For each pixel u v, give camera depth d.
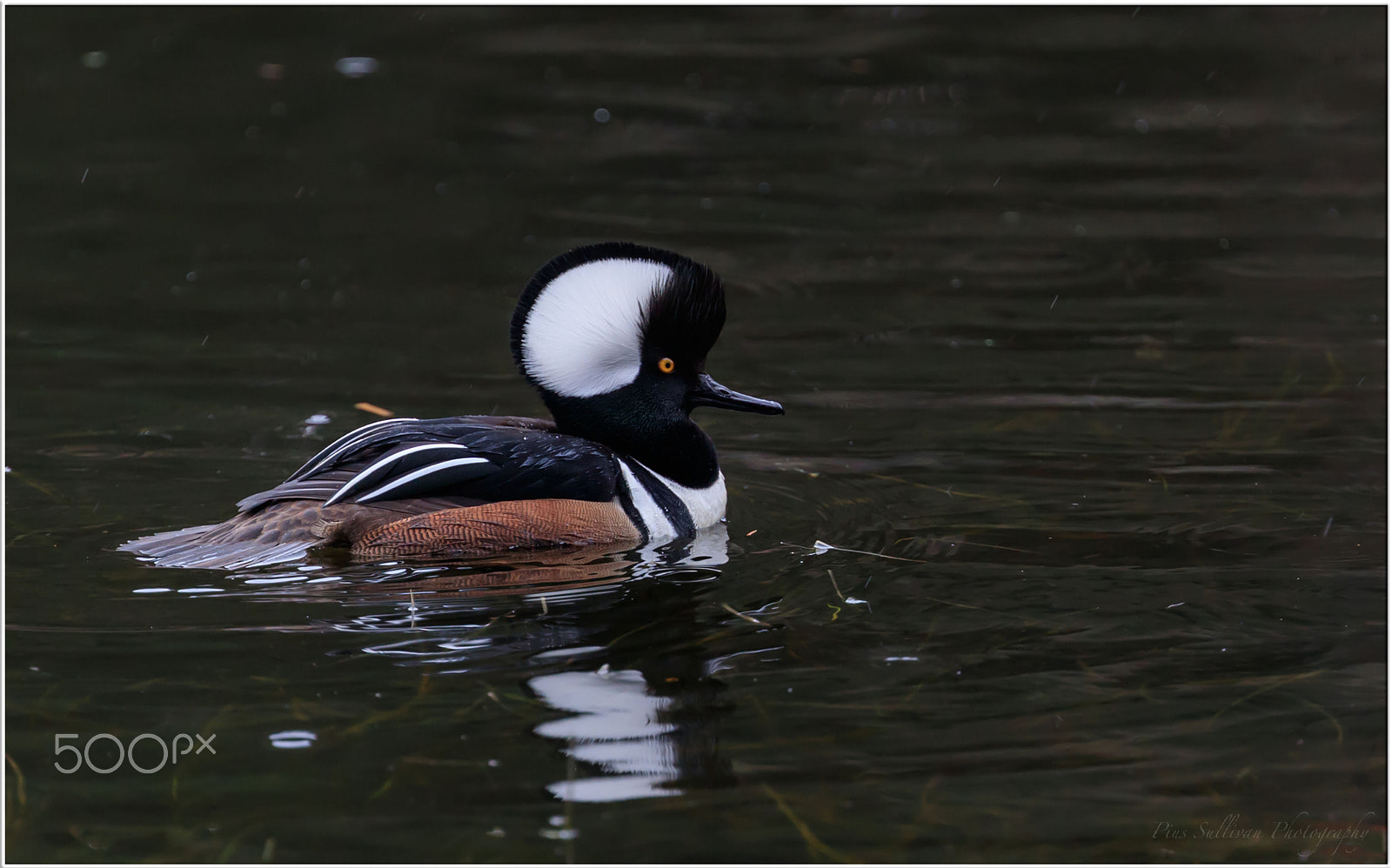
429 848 6.99
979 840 7.11
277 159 22.53
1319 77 26.12
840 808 7.35
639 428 11.40
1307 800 7.46
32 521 11.10
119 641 8.98
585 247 11.27
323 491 10.63
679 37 29.03
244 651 8.87
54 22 29.33
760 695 8.42
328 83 26.16
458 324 16.52
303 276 18.02
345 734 7.93
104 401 14.05
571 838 7.07
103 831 7.08
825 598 9.86
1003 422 13.66
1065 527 11.20
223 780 7.52
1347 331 15.94
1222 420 13.55
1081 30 29.16
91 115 24.34
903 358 15.42
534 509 10.70
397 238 19.34
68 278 17.77
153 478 12.16
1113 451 12.86
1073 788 7.55
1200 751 7.89
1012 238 19.30
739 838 7.10
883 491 12.09
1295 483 12.06
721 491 11.63
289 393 14.41
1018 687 8.55
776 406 11.49
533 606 9.66
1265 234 19.30
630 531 10.93
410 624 9.30
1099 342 15.75
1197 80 26.08
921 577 10.23
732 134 23.66
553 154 22.77
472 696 8.34
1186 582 10.10
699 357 11.52
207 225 19.80
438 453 10.80
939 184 21.42
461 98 25.42
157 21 29.66
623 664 8.78
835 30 29.39
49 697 8.29
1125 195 20.89
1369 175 21.61
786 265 18.36
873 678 8.64
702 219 20.00
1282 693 8.52
